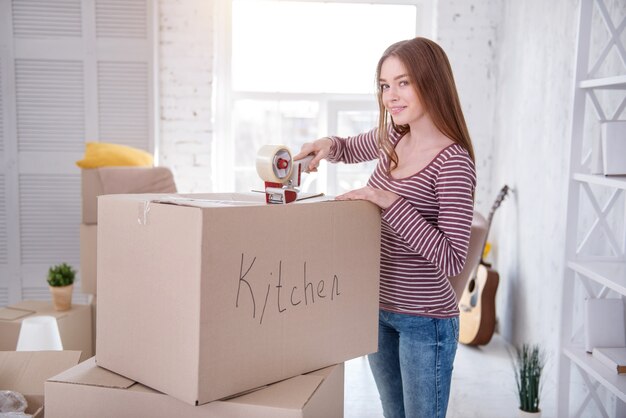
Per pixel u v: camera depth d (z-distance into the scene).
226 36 4.27
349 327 1.36
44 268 3.85
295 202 1.26
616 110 2.39
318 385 1.22
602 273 2.14
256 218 1.14
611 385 2.00
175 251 1.11
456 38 4.18
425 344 1.59
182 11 4.03
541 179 3.41
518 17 3.80
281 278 1.20
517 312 3.77
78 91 3.77
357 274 1.36
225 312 1.11
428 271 1.58
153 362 1.18
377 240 1.40
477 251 2.50
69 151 3.80
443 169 1.49
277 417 1.11
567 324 2.38
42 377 1.75
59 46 3.72
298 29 4.35
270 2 4.30
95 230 3.17
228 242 1.10
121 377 1.25
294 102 4.42
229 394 1.14
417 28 4.34
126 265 1.22
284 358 1.23
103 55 3.75
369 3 4.32
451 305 1.62
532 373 2.77
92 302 3.20
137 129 3.84
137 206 1.18
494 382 3.23
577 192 2.34
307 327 1.26
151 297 1.17
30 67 3.72
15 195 3.79
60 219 3.84
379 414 2.82
